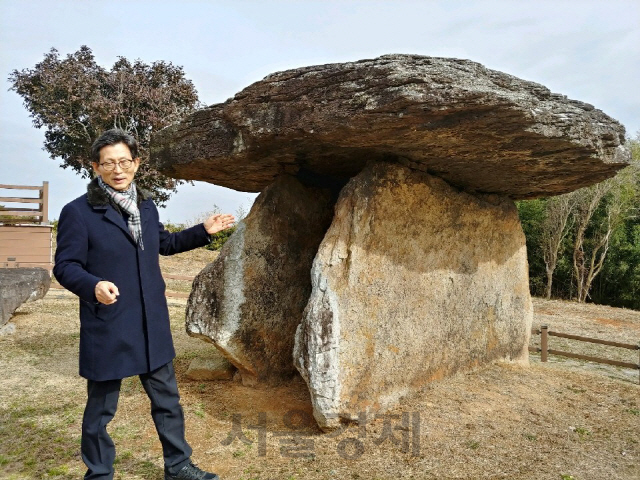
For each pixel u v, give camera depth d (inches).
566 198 615.2
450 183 191.9
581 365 267.6
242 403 168.4
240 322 177.0
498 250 215.6
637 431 157.4
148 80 668.7
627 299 636.1
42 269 324.8
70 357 226.1
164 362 104.3
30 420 153.3
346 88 124.4
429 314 181.9
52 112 616.4
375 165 163.2
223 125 164.9
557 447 143.3
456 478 123.6
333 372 143.3
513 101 115.6
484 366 208.2
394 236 168.4
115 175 101.7
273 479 122.0
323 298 147.9
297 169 187.9
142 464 127.5
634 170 614.5
